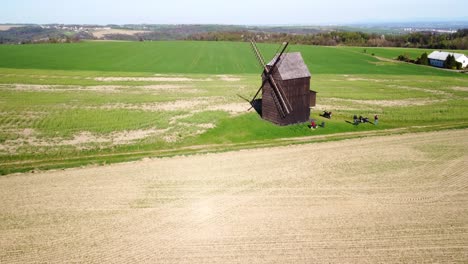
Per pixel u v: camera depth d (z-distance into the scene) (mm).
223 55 125188
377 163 34062
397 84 77312
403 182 29969
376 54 146750
